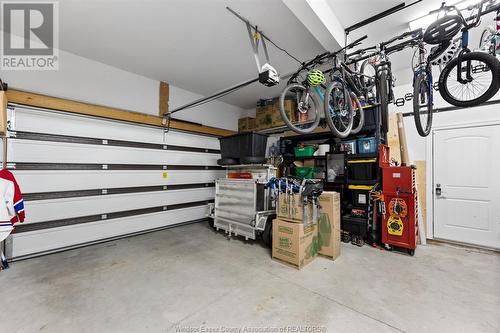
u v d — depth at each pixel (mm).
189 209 5055
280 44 3125
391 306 1936
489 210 3316
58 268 2719
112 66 3855
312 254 2939
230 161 4207
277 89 4918
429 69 2572
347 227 3779
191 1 2348
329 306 1937
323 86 2734
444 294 2121
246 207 3773
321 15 2289
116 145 3934
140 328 1678
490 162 3312
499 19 2176
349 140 4012
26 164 3061
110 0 2342
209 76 4309
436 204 3717
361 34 2924
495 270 2639
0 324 1719
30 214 3080
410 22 2680
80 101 3482
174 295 2117
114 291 2189
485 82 3303
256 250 3350
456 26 2061
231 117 6051
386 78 2842
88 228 3586
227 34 2945
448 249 3381
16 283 2352
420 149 3836
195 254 3186
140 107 4211
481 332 1630
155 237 4031
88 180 3602
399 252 3242
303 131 2662
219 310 1888
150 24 2740
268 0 2307
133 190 4137
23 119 3031
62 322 1742
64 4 2400
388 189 3318
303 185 3021
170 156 4730
